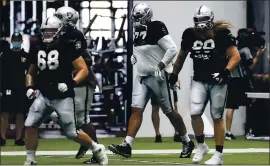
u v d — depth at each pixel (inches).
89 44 1424.7
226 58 834.8
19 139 1213.7
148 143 1259.8
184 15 1456.7
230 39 819.4
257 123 1416.1
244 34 1347.2
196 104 836.6
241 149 1146.7
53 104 743.7
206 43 821.9
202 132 850.1
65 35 741.3
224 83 823.1
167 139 1358.3
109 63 1435.8
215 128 836.6
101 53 1433.3
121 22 1434.5
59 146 1199.6
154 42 894.4
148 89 906.7
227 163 907.4
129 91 1422.2
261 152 1094.4
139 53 904.3
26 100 1224.2
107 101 1438.2
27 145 759.1
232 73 1325.0
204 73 827.4
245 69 1332.4
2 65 1201.4
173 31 1451.8
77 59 745.0
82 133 765.9
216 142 839.7
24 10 1425.9
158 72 880.3
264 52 1403.8
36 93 770.2
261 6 1430.9
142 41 899.4
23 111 1210.0
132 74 1423.5
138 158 960.9
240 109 1467.8
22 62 1200.2
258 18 1430.9
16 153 1057.5
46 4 1429.6
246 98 1343.5
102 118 1437.0
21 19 1425.9
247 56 1332.4
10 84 1200.2
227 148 1164.5
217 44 820.0
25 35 1421.0
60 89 734.5
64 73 741.3
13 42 1202.0
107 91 1438.2
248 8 1455.5
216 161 836.0
